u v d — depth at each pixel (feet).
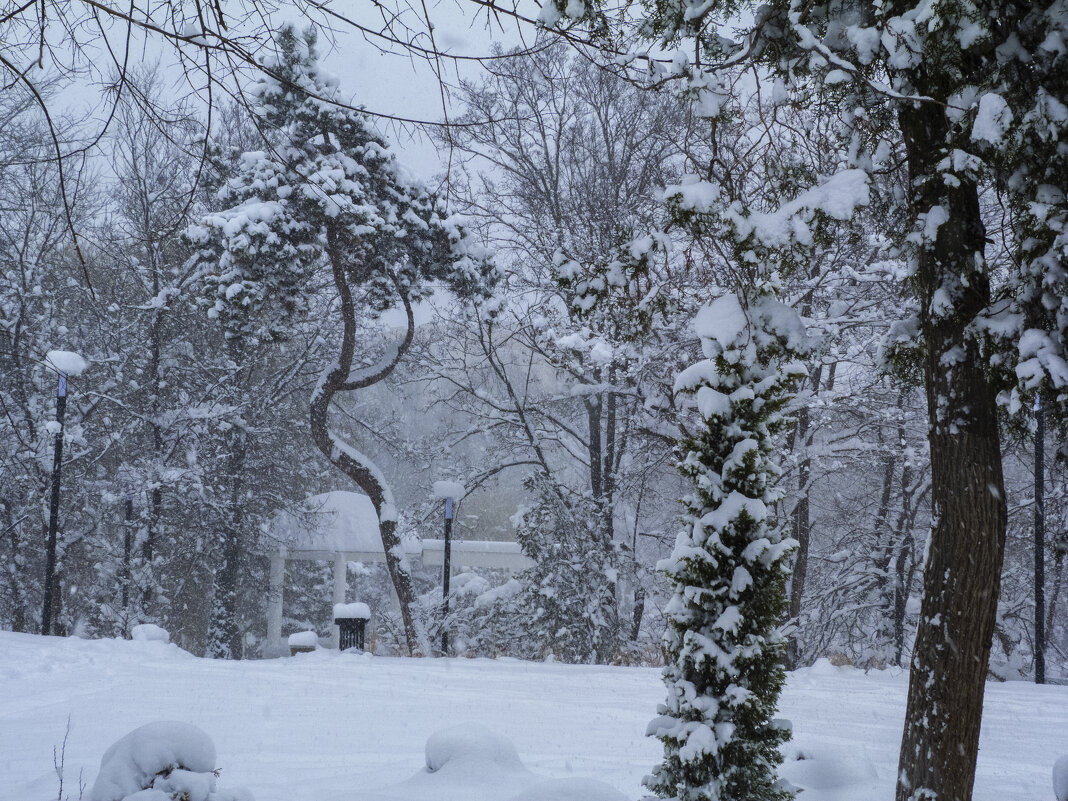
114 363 94.99
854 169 19.47
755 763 17.49
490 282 84.07
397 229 76.28
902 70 19.52
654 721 18.13
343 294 82.12
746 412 19.16
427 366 94.48
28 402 90.63
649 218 53.31
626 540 96.84
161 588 102.78
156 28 14.64
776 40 20.53
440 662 58.90
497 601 84.48
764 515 17.98
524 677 50.16
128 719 33.68
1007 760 29.27
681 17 19.02
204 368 97.71
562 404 95.96
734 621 17.58
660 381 75.72
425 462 104.73
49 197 84.79
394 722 34.30
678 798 17.49
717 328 18.80
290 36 62.64
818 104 20.97
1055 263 17.90
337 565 111.34
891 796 21.47
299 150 73.72
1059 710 42.01
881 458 82.74
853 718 37.29
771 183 20.97
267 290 78.07
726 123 20.59
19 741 29.40
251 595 127.24
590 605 77.20
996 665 96.02
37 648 53.11
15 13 14.57
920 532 97.81
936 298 19.31
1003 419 21.16
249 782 24.16
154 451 95.40
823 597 88.38
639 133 82.69
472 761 23.68
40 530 99.76
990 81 18.12
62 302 96.89
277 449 106.73
